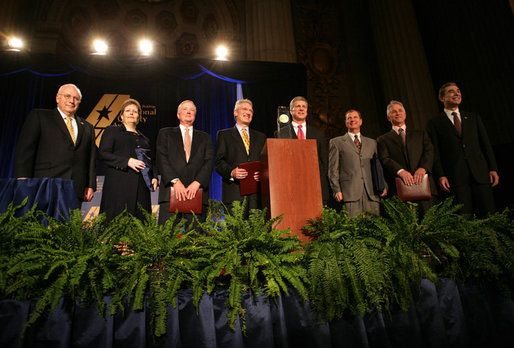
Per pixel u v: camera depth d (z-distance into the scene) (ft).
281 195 5.51
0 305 3.77
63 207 6.07
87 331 3.94
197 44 24.30
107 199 8.79
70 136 8.20
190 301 4.35
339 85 23.39
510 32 17.16
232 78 21.65
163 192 8.61
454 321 4.77
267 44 22.99
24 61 19.47
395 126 10.61
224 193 8.88
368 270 4.41
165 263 4.39
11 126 19.77
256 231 4.73
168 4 24.68
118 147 9.37
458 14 19.98
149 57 21.43
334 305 4.35
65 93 8.38
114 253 4.50
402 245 4.80
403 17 23.13
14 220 4.42
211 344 4.18
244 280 4.43
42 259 4.02
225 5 24.44
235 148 9.37
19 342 3.69
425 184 8.84
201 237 4.85
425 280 4.85
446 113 10.74
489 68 17.69
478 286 5.03
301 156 5.76
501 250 4.83
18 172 7.38
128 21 23.93
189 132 9.53
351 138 10.52
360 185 9.83
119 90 21.39
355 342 4.44
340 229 4.95
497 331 4.84
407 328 4.62
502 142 16.34
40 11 21.70
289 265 4.61
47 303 3.76
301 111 9.72
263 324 4.34
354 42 24.11
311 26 24.30
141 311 4.14
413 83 21.26
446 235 4.96
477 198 9.68
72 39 22.18
